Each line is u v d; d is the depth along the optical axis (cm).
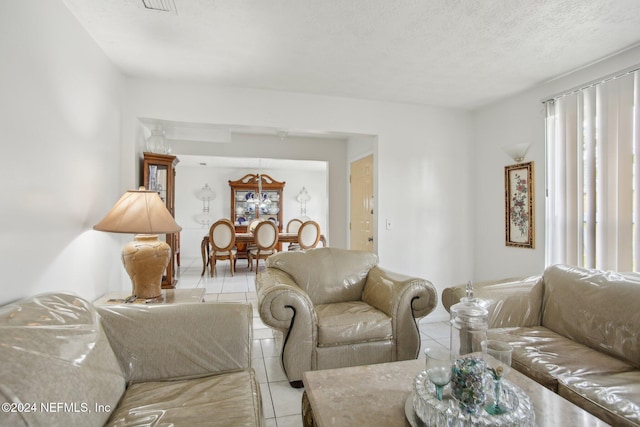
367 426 114
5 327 108
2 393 87
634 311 175
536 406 123
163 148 316
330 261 288
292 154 514
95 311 154
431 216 361
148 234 228
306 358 219
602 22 198
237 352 163
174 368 155
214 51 236
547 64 255
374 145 353
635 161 221
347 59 250
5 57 134
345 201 535
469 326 131
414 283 238
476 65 259
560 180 274
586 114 254
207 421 116
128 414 121
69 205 186
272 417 190
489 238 354
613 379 153
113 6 182
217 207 850
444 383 119
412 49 234
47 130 164
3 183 133
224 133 390
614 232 232
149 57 245
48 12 164
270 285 226
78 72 196
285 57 246
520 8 185
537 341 196
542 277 241
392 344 233
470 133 375
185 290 246
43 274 161
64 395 103
